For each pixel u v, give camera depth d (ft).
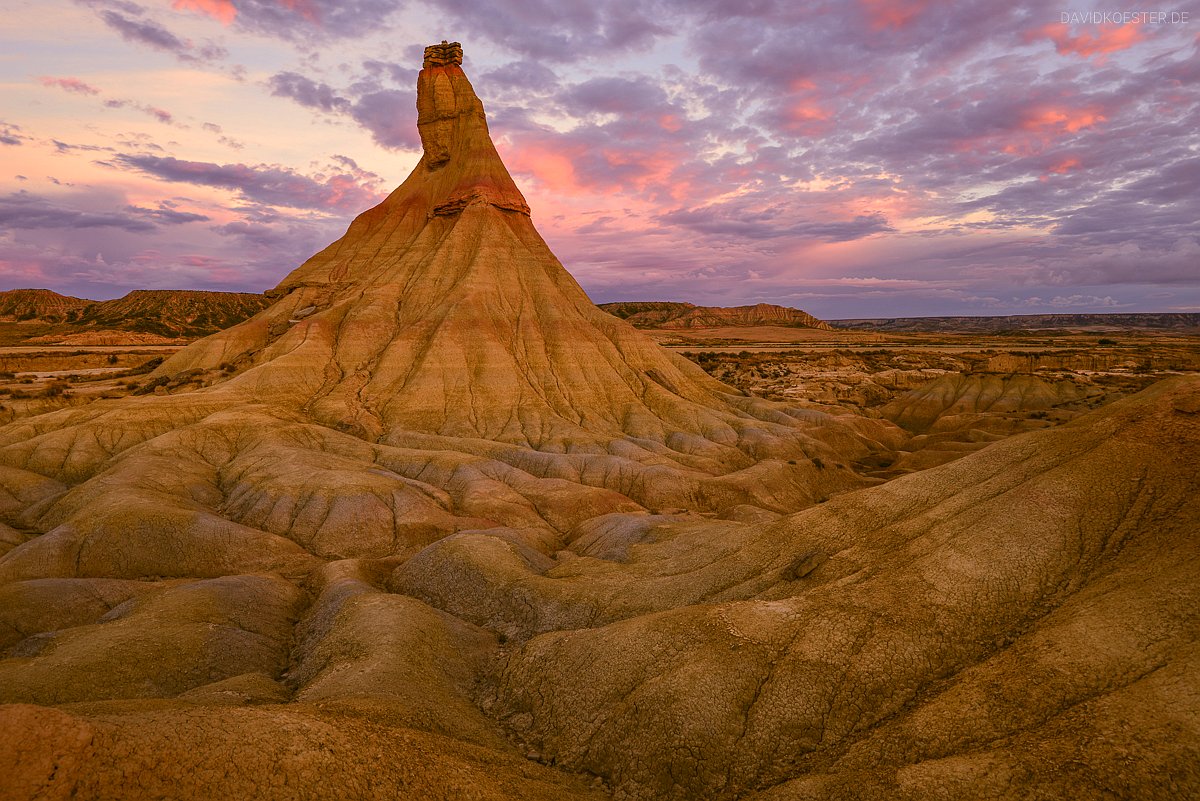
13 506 220.02
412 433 310.86
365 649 117.60
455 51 488.44
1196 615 77.82
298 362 353.31
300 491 223.30
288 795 62.95
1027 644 85.35
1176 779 62.08
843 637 96.78
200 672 118.93
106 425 274.36
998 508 110.32
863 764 77.82
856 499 132.87
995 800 65.87
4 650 130.93
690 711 91.30
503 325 387.96
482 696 116.98
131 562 177.47
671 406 369.30
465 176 460.96
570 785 87.66
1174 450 106.83
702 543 152.05
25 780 52.26
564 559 186.29
